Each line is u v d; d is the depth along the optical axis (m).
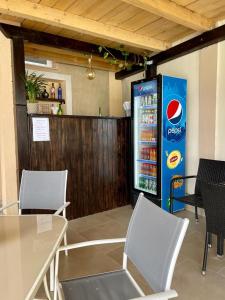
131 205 3.70
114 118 3.54
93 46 3.37
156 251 1.07
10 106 2.80
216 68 2.96
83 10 2.62
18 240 1.14
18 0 2.35
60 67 4.14
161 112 3.07
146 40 3.35
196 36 3.09
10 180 2.84
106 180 3.52
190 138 3.38
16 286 0.82
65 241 2.19
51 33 3.11
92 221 3.12
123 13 2.69
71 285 1.22
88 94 4.48
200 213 3.30
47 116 2.94
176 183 3.32
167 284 0.94
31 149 2.85
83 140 3.26
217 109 3.00
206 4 2.53
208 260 2.17
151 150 3.38
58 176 2.05
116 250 2.38
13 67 2.74
